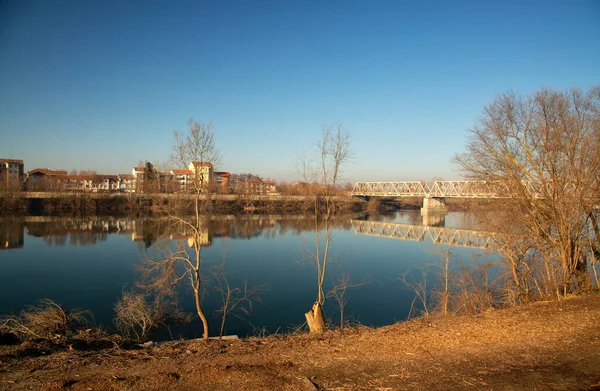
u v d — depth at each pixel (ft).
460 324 29.58
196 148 39.17
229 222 173.58
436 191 241.35
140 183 225.15
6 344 30.76
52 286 69.87
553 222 44.14
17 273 78.84
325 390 18.48
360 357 23.45
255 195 241.35
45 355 25.36
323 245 111.86
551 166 43.55
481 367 21.21
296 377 20.15
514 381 19.25
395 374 20.47
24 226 148.56
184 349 26.61
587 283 42.96
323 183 47.14
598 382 18.97
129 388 18.69
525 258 48.91
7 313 55.16
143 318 49.39
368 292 67.36
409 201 325.21
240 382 19.27
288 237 126.82
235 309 59.26
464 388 18.51
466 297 47.78
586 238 45.01
